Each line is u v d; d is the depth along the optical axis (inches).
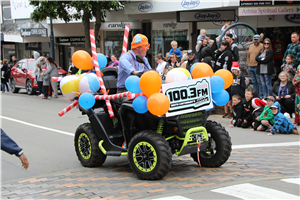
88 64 241.0
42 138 341.1
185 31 702.5
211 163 216.4
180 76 198.5
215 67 408.2
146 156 194.4
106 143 227.1
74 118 453.7
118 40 847.1
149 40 768.9
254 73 467.5
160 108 179.9
